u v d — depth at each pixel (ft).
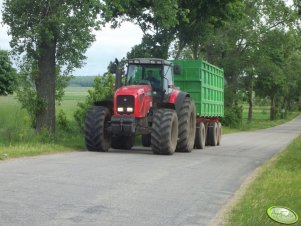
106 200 28.94
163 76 61.87
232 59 164.25
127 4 74.28
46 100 65.67
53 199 28.35
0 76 186.50
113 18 86.02
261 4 163.73
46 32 60.13
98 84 80.74
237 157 60.08
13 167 39.50
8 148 51.47
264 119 281.13
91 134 57.52
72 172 38.14
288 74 219.00
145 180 36.73
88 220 24.31
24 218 23.99
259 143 92.53
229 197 32.35
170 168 44.50
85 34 61.31
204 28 94.48
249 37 166.09
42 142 61.31
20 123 73.05
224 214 27.12
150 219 25.32
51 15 60.59
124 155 54.54
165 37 91.71
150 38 91.71
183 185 35.76
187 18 84.69
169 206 28.55
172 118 58.29
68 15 61.36
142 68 62.39
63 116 79.41
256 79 186.80
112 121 57.26
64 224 23.31
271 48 168.66
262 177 40.86
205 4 90.22
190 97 66.90
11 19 62.64
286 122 263.90
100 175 37.52
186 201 30.25
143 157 53.26
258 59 170.40
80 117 78.48
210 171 44.39
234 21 100.07
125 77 62.64
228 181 39.01
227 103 169.17
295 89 301.02
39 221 23.59
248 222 24.64
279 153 67.31
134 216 25.72
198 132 72.18
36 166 40.57
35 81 66.39
